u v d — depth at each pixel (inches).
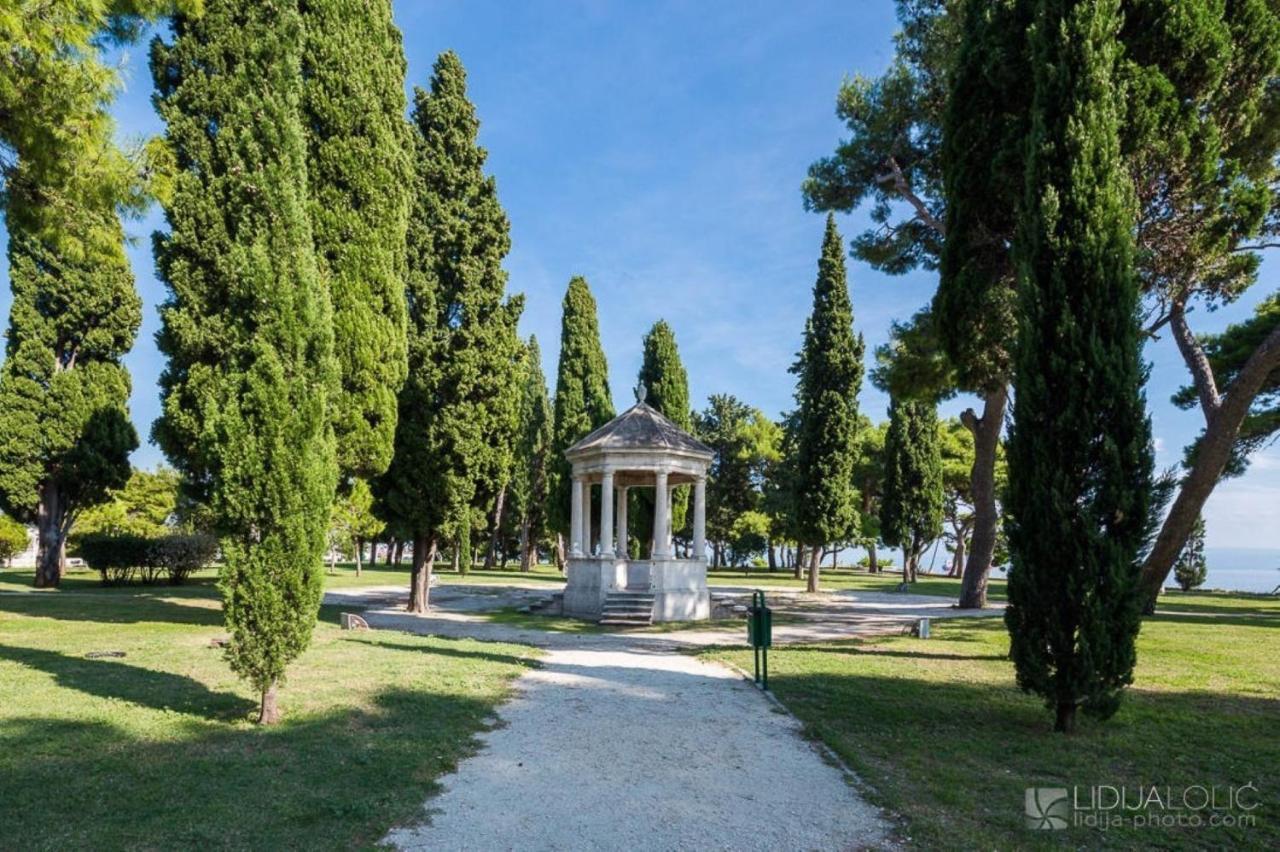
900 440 1448.1
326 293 318.3
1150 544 300.4
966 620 736.3
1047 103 332.2
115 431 1072.8
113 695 330.0
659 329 1366.9
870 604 1005.2
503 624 755.4
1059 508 294.8
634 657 510.3
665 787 232.2
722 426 2220.7
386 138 650.2
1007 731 303.6
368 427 629.6
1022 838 195.5
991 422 842.2
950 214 512.1
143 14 397.4
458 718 310.3
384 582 1434.5
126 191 399.5
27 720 283.0
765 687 387.2
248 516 285.7
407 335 738.8
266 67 321.4
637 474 1016.2
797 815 209.6
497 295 842.2
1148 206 424.8
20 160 390.6
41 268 1046.4
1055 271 310.8
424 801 216.2
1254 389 490.3
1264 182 448.5
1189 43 383.2
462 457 802.8
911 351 772.6
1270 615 768.9
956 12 657.6
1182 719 319.0
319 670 404.2
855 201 799.1
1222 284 532.4
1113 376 297.1
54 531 1046.4
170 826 189.6
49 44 343.9
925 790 231.3
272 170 303.9
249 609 287.6
